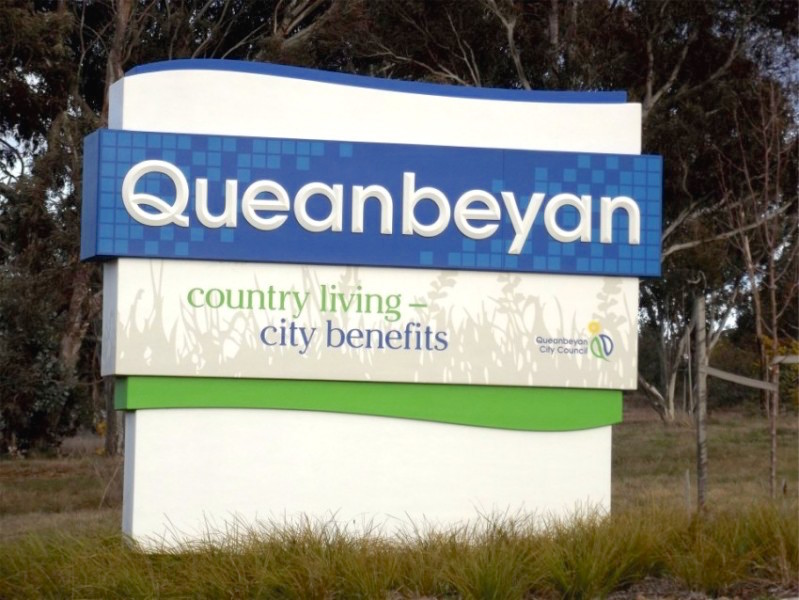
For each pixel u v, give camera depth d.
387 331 11.16
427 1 28.16
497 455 11.27
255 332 10.95
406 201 11.21
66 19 27.56
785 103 26.75
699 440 11.52
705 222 28.09
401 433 11.15
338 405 11.05
